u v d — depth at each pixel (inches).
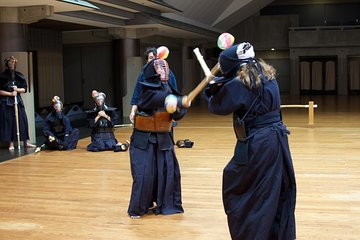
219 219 169.0
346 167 256.7
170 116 172.7
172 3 579.5
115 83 624.1
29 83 359.3
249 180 117.6
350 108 652.1
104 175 245.0
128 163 277.6
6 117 334.6
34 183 228.8
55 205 189.8
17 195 206.2
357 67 1002.1
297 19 1012.5
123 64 584.1
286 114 581.0
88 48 689.0
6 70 339.0
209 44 947.3
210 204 187.9
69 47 697.0
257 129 117.7
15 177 243.0
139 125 173.6
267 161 116.0
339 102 772.6
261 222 114.3
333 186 213.6
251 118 117.8
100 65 686.5
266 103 117.3
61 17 433.1
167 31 652.1
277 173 116.6
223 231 156.4
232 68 120.0
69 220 170.1
